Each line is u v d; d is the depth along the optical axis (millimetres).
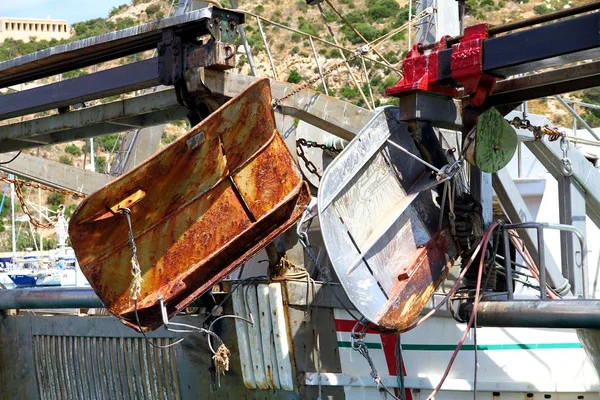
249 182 6922
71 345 9281
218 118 6426
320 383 7348
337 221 6336
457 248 7156
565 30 5910
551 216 9328
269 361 7457
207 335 7188
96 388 9039
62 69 8141
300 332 7414
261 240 6922
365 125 6828
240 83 7039
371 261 6535
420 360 7750
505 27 6383
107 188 6164
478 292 6707
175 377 8234
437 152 7027
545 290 6797
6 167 10195
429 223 7059
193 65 6867
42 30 83875
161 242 6781
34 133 8477
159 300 6594
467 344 7793
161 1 74125
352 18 50562
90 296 8984
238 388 7789
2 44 78062
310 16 52219
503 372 7820
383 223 6680
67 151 48812
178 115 7820
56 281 23359
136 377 8578
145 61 7215
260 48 47969
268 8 54812
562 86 6902
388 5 50312
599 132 12703
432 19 8898
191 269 6777
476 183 7188
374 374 6820
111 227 6484
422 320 6781
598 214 8727
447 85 6863
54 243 42188
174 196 6691
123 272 6676
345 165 6465
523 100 7066
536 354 7859
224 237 6887
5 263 27859
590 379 7824
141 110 7492
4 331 10047
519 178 9703
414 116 6793
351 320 7672
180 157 6414
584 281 7914
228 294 7590
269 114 6742
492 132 6805
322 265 8117
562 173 8211
